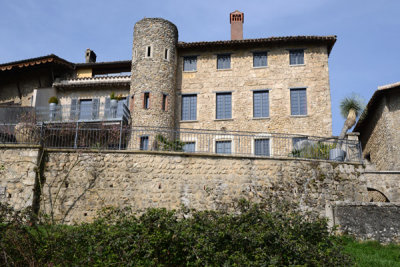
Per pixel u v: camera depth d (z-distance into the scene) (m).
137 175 16.20
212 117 25.17
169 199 16.02
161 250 8.98
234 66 26.00
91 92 26.45
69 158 16.28
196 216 9.62
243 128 24.62
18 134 17.44
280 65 25.58
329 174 17.02
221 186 16.33
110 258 8.45
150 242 8.85
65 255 8.62
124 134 20.09
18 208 15.23
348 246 12.91
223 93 25.72
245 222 9.64
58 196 15.79
